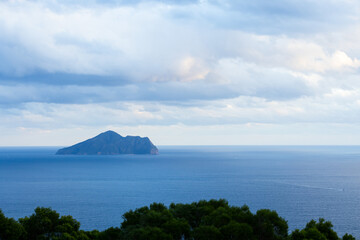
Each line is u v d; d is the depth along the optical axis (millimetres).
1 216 74438
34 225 77500
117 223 146250
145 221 74750
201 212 80875
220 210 78312
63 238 73250
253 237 70750
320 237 70562
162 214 77438
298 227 140625
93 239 79062
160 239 67750
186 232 73188
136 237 68875
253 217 75312
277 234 75125
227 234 70562
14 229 73312
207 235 69438
